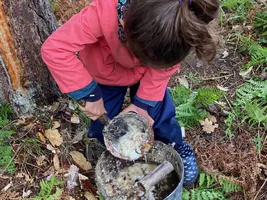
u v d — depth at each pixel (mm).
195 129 777
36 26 699
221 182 683
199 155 730
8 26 668
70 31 560
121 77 652
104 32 559
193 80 868
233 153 725
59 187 670
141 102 635
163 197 653
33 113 763
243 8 995
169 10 469
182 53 492
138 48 494
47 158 707
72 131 749
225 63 901
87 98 589
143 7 475
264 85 816
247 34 947
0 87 731
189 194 677
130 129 627
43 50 565
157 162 679
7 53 689
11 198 664
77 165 701
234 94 840
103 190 605
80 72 574
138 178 642
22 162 700
